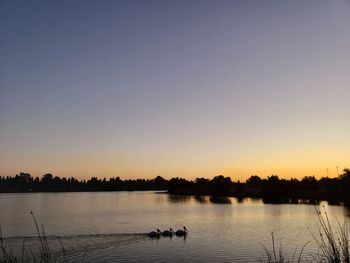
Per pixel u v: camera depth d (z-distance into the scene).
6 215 99.12
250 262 39.41
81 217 93.44
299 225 70.81
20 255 41.47
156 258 42.66
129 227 71.88
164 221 82.81
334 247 15.10
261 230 65.38
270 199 173.50
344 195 137.38
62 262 39.03
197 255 44.19
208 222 79.81
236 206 129.62
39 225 74.12
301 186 196.00
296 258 39.31
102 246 50.09
